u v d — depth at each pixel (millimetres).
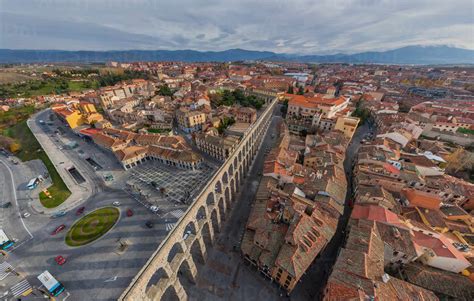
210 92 177250
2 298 42938
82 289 44062
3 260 50500
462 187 62594
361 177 68125
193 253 50969
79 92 194750
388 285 37000
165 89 184125
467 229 51969
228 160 59688
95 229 58125
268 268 45531
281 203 56812
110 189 75188
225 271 49000
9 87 191625
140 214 63125
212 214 55000
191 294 44656
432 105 139250
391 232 47375
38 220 62094
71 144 105125
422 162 74750
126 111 149625
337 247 54375
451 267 43094
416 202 58562
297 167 73312
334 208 55719
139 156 92188
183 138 116312
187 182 78625
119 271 47312
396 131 92375
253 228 53406
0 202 69625
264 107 161000
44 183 78688
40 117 139625
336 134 99500
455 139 102250
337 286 36781
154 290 35312
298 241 44875
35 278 46312
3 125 127688
